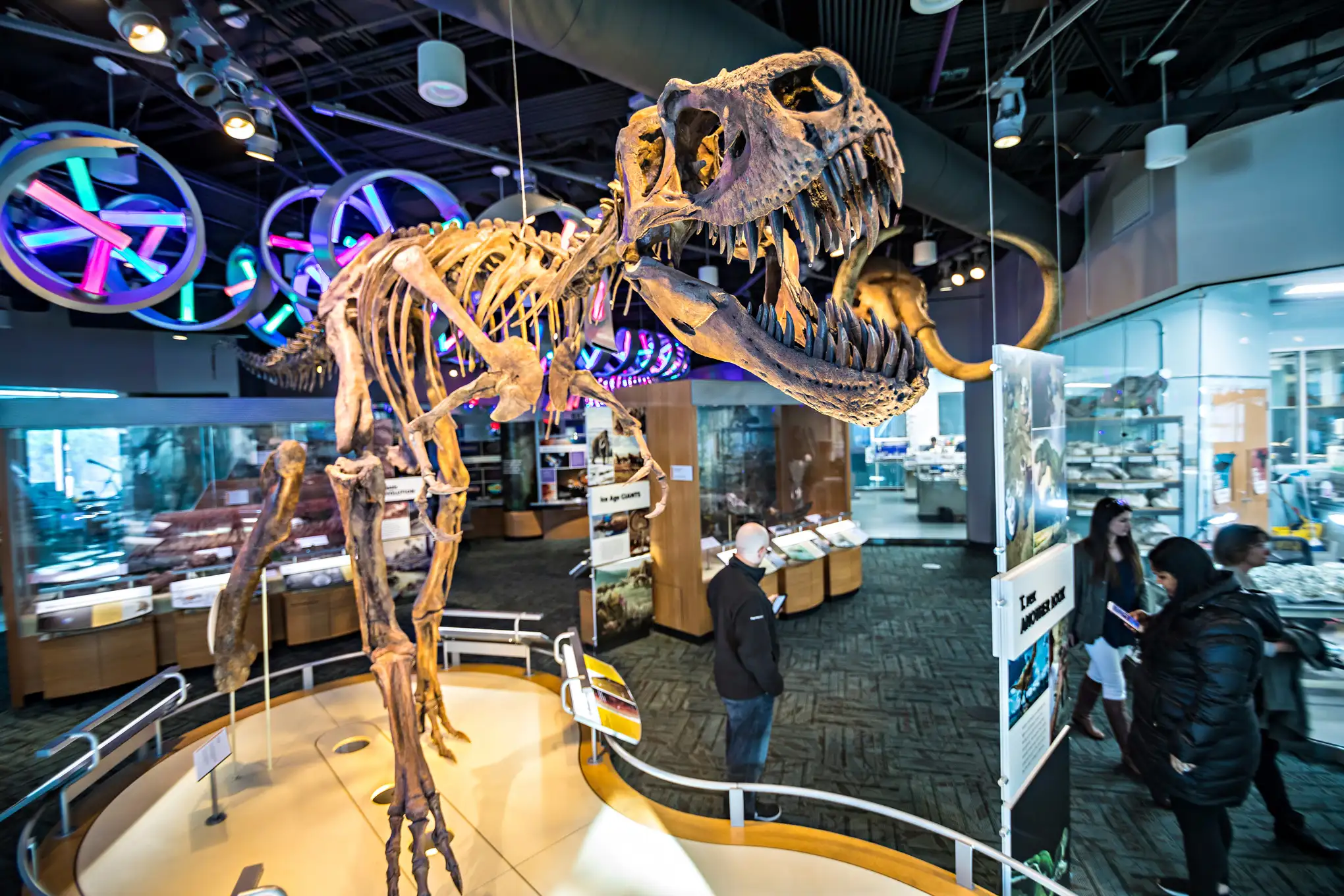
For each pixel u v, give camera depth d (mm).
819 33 3990
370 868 2572
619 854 2582
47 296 3838
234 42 4391
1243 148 3979
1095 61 4344
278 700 4133
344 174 5277
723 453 6250
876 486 13320
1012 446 2084
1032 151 5609
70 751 3961
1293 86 3721
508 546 10258
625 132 1806
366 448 2926
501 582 7902
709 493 6059
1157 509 5051
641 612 5684
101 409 4910
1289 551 4129
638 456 5676
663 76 3008
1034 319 7152
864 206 1438
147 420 5133
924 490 10672
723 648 2830
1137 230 4773
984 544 8992
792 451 7086
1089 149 4742
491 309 2842
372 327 2973
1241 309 4324
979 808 3062
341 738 3627
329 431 6695
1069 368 6641
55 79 4680
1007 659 1961
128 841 2740
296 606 5543
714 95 1464
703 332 1658
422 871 2205
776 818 2988
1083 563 3234
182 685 3490
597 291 2613
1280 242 3857
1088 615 3191
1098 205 5422
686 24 2820
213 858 2635
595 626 5254
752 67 1456
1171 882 2525
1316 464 4070
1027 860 2164
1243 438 4379
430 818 2844
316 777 3217
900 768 3422
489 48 4637
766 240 1722
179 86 4789
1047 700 2354
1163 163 3963
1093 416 6090
